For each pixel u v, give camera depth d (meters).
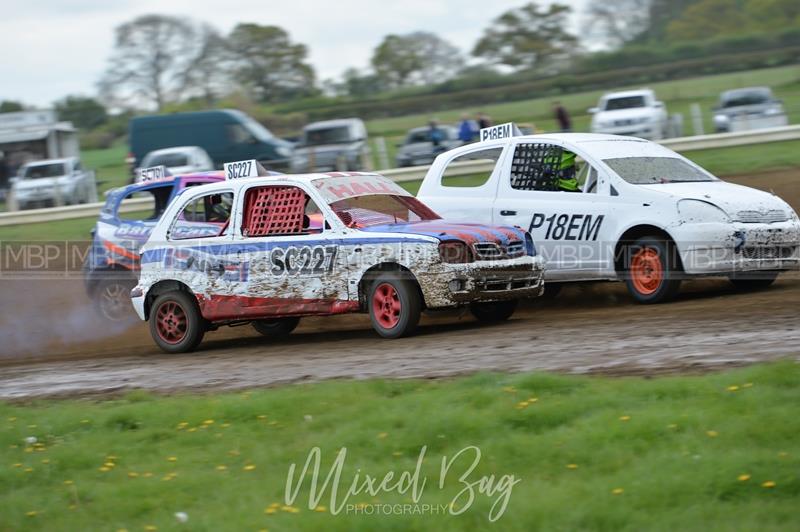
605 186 17.98
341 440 9.60
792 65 88.06
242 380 13.63
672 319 15.40
